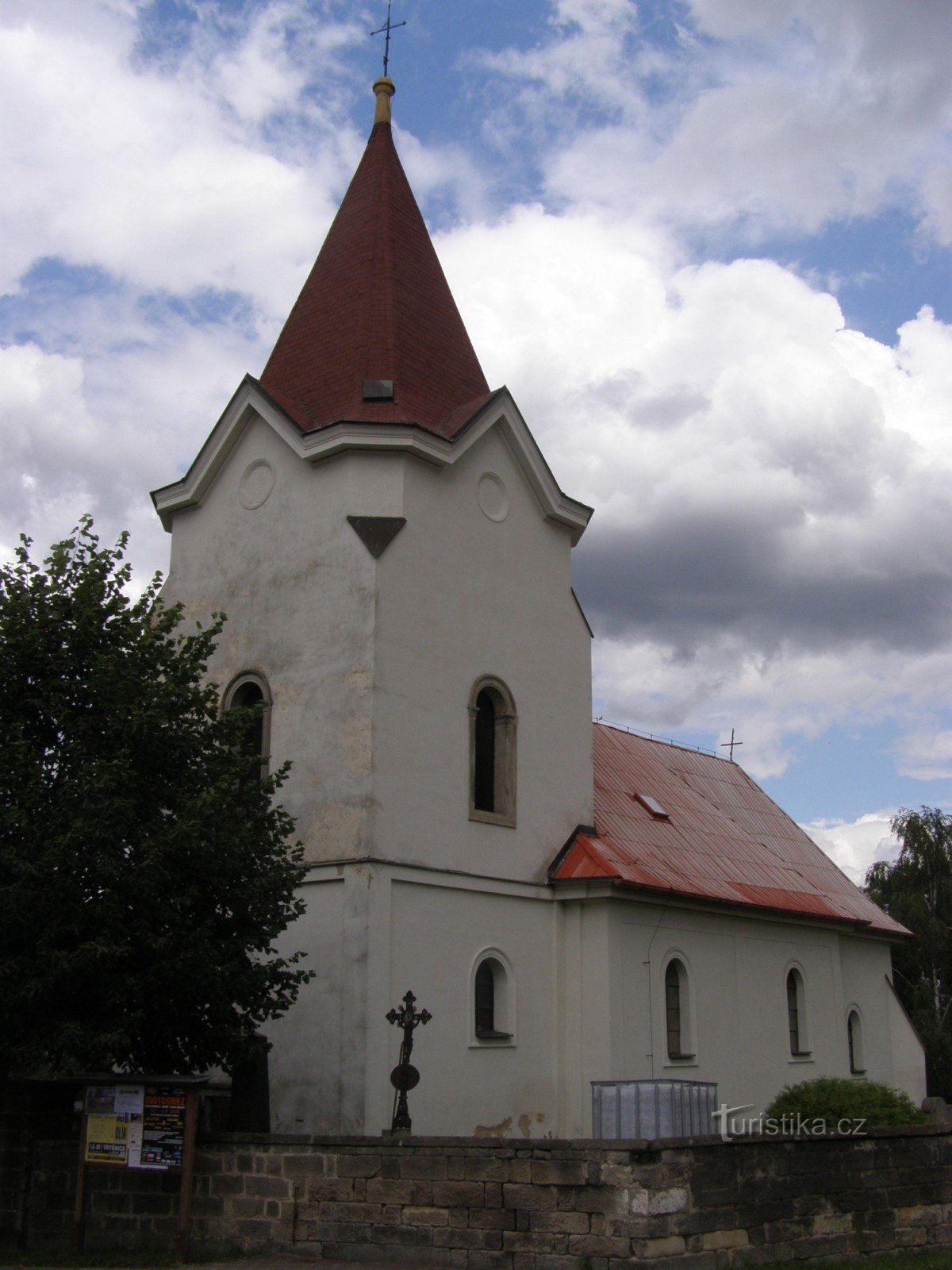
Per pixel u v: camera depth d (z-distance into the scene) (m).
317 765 23.36
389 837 22.67
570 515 28.64
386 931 22.16
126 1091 16.56
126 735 17.20
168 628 19.05
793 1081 32.09
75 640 17.97
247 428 26.61
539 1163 13.98
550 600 28.09
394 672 23.52
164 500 27.50
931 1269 15.66
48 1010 16.28
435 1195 14.61
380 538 23.94
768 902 31.61
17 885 15.70
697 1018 28.70
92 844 16.05
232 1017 17.72
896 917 53.69
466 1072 23.31
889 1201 16.73
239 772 18.61
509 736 26.06
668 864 29.53
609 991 25.72
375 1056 21.45
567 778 27.64
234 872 17.61
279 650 24.73
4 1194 17.45
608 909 26.17
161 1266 15.20
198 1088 16.27
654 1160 13.64
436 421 26.41
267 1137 15.90
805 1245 15.36
